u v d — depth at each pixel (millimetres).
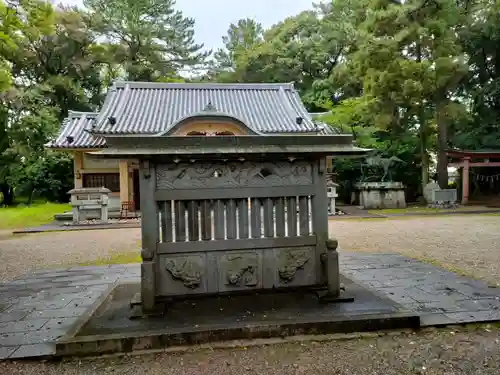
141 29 28828
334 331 3516
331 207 17000
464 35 21406
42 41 25672
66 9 26734
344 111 19953
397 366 2953
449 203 19406
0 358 3168
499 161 21078
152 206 3875
